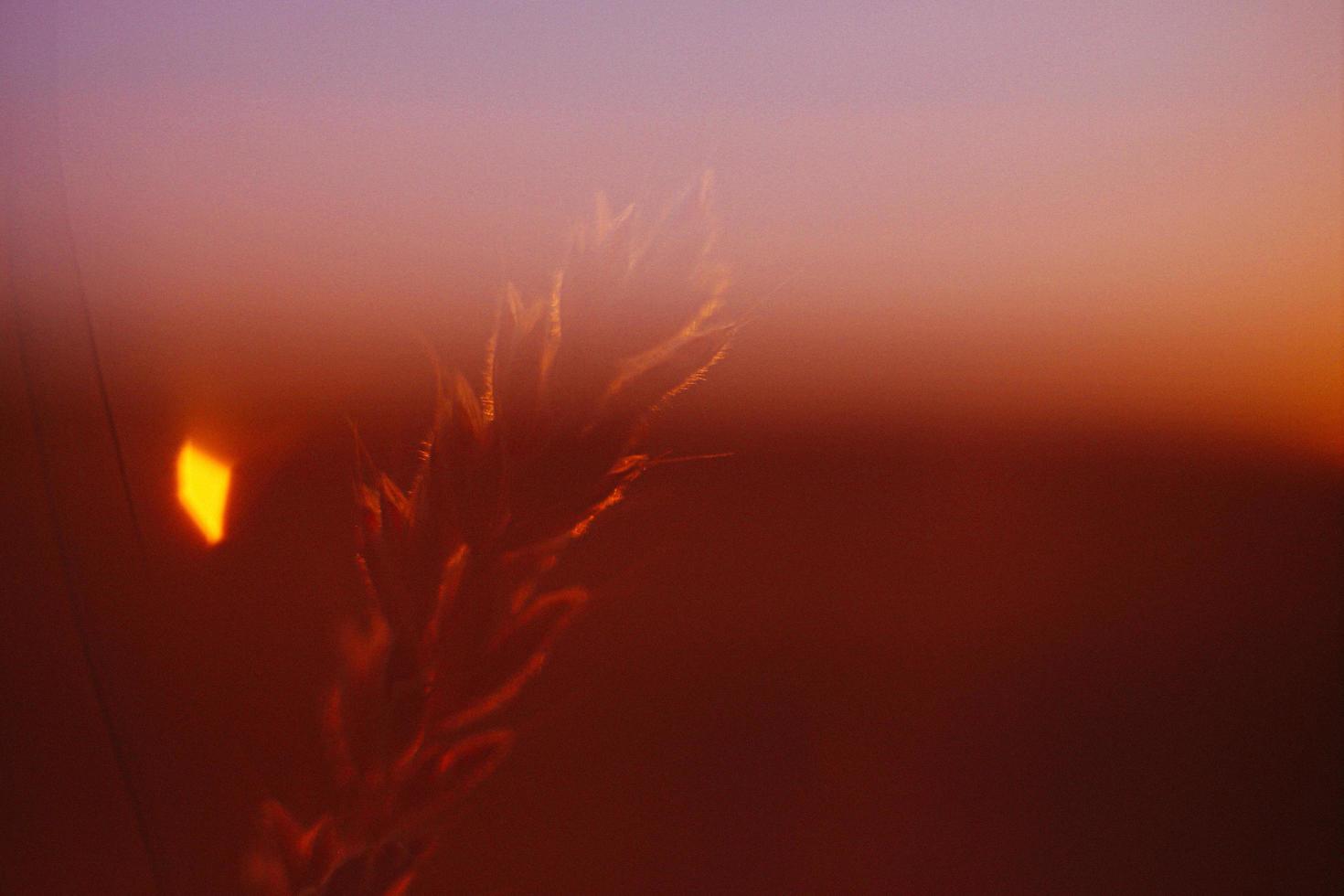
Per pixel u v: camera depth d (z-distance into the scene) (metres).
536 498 0.16
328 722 0.16
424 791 0.16
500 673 0.16
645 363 0.17
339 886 0.16
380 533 0.16
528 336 0.17
